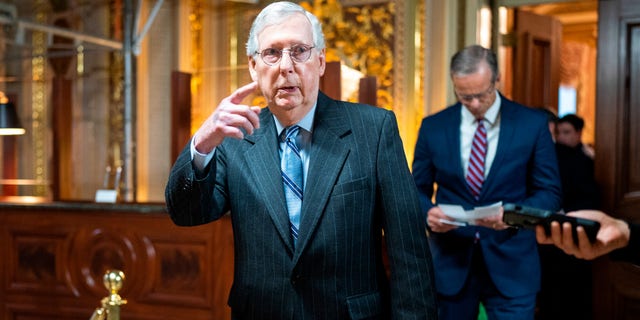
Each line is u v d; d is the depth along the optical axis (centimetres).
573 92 980
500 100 299
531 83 582
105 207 413
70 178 505
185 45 597
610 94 390
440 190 305
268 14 179
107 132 604
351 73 418
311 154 188
